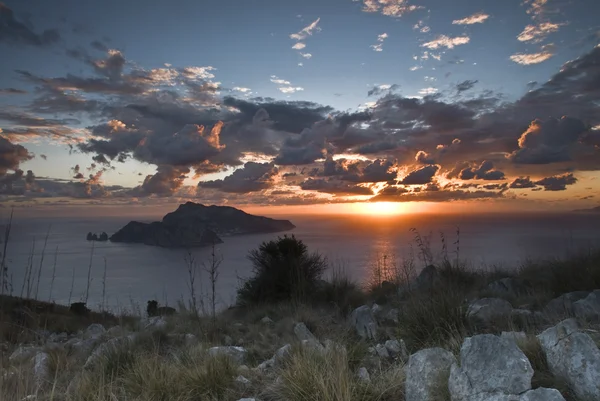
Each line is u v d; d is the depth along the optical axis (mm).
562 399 2545
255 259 12102
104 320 10000
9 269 5621
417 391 3377
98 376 4527
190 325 7832
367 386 3686
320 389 3648
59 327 9422
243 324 8500
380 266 10344
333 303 9477
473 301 6578
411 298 5918
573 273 7359
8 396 3855
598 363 2896
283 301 10195
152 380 4238
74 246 91125
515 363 2953
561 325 3428
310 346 4930
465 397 2947
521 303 6887
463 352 3189
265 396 4047
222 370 4473
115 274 99000
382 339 5785
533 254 9914
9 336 5812
